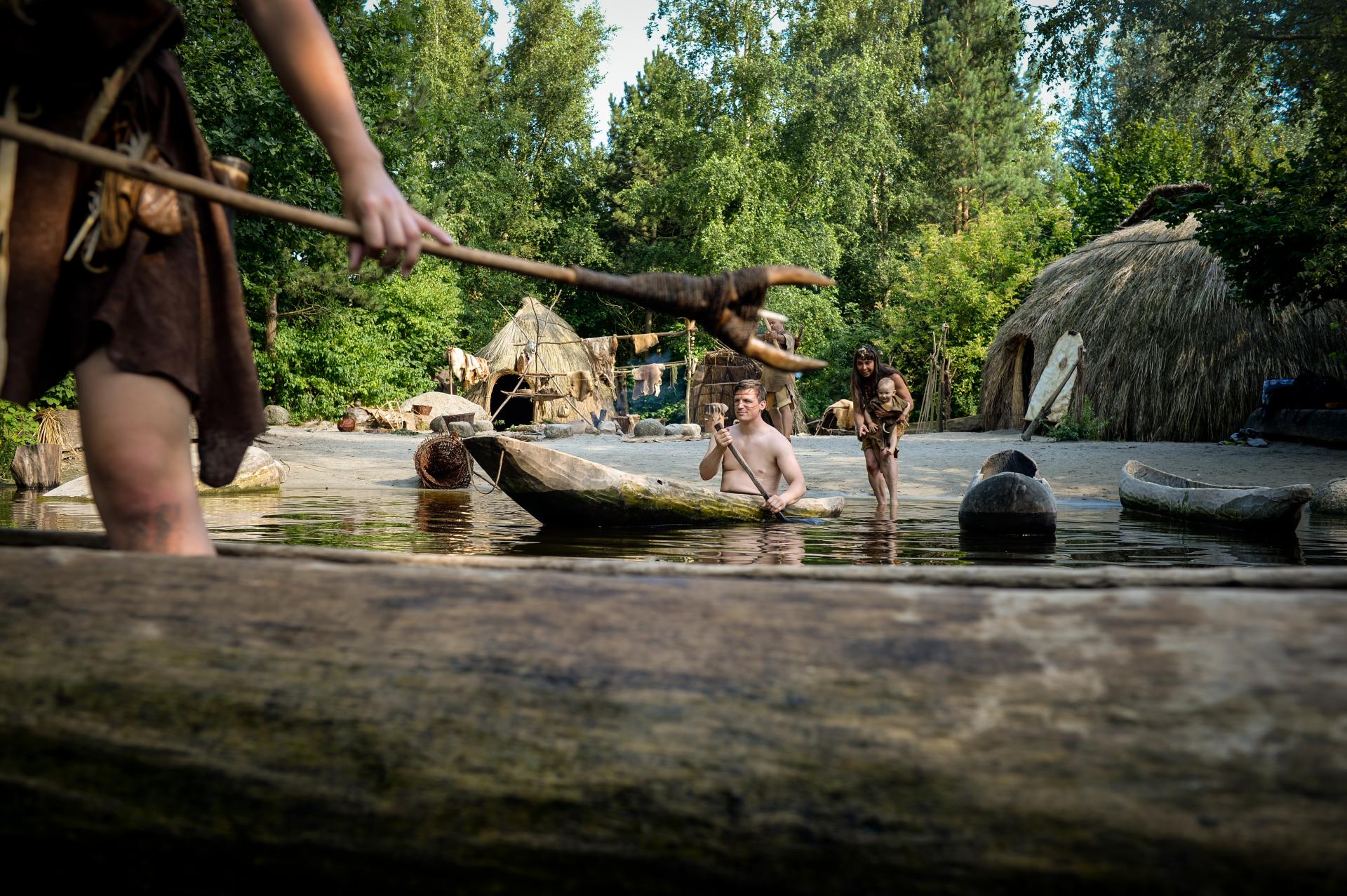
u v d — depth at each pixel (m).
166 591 1.01
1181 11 13.64
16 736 0.99
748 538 5.73
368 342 26.98
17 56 1.53
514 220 37.41
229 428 1.75
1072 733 0.82
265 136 13.26
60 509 7.50
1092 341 18.08
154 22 1.60
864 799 0.84
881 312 33.50
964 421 23.53
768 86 32.03
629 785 0.89
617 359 40.34
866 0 35.69
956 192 39.81
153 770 0.97
